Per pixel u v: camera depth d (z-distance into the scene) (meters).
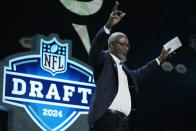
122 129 6.50
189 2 17.42
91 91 14.27
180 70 17.58
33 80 13.48
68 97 13.85
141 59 17.34
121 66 6.90
